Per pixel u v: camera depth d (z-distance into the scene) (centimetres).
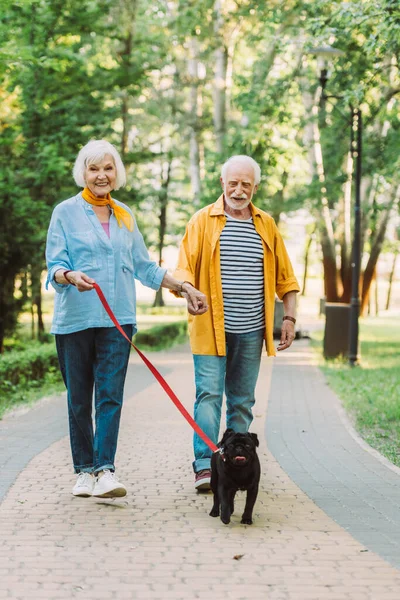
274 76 2525
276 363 2020
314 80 2452
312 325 4128
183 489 638
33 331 2495
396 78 1385
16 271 2008
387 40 1175
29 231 1942
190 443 858
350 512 576
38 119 2066
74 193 2114
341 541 497
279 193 3028
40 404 1176
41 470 696
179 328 3275
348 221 3456
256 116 2442
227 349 631
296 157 2639
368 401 1262
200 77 3356
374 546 488
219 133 3100
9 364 1319
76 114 2103
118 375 577
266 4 2456
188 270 619
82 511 561
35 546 478
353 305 1942
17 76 1852
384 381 1565
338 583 420
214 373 623
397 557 466
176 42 2798
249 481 525
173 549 475
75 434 585
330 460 789
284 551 474
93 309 570
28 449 795
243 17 2655
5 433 895
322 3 1301
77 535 502
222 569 440
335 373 1738
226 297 619
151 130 3559
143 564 448
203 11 2703
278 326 2975
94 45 2373
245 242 621
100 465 566
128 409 1130
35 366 1474
